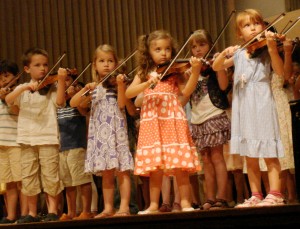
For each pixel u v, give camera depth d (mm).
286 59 4164
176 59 4355
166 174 4359
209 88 4672
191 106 4770
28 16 7734
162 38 4355
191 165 4160
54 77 4988
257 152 3963
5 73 5375
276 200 3889
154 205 4207
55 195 4867
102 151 4477
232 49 4238
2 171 5121
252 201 3967
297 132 3875
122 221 3545
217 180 4555
